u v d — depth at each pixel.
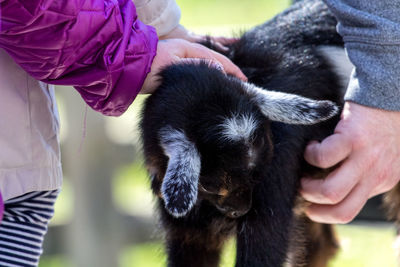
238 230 5.81
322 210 5.99
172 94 5.24
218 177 5.06
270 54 6.20
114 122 10.35
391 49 5.46
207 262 6.35
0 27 4.19
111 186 9.34
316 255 7.71
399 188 7.14
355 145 5.63
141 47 4.92
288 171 5.80
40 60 4.53
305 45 6.50
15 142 4.82
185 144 4.98
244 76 5.74
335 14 5.94
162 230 6.29
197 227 6.02
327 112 5.19
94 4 4.50
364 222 9.14
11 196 4.79
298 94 5.99
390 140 5.67
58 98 10.61
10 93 4.80
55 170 5.14
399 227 7.57
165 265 6.32
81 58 4.64
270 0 18.08
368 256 8.72
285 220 5.84
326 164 5.75
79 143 9.07
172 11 6.03
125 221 9.54
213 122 5.04
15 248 4.90
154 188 5.64
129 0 4.96
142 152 5.70
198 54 5.60
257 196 5.65
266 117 5.35
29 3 4.17
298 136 5.94
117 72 4.78
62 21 4.37
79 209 9.33
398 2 5.51
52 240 9.59
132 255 10.71
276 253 5.78
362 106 5.69
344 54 6.52
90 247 9.38
